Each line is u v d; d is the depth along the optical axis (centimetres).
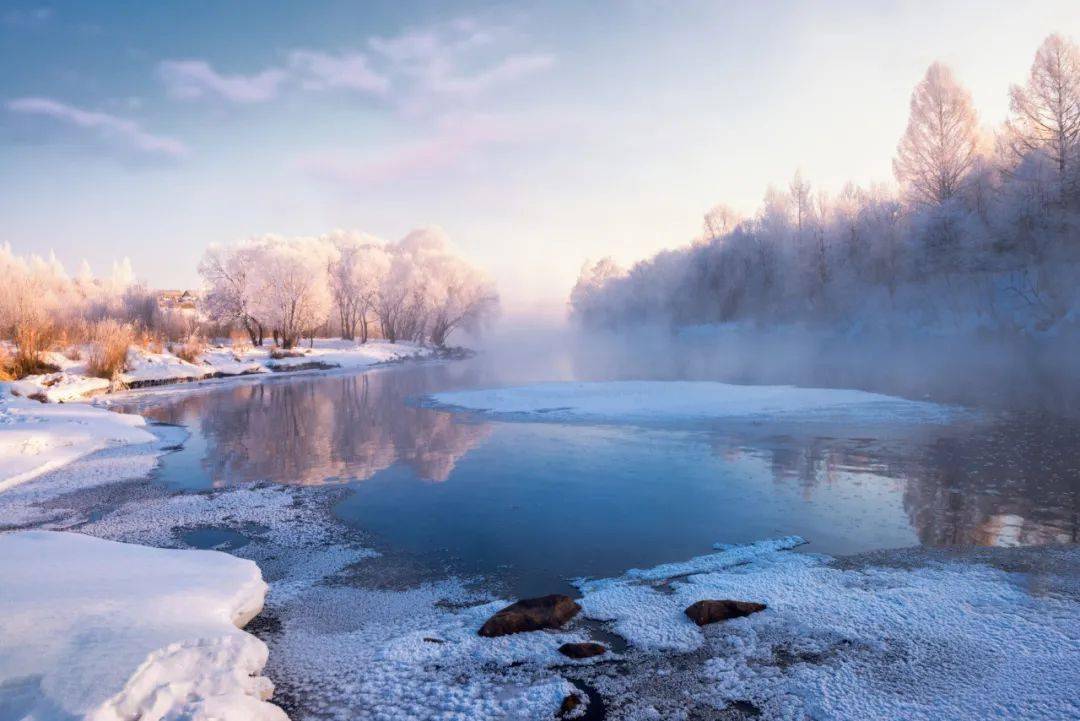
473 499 957
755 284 6303
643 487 998
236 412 2055
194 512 916
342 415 1938
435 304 6228
